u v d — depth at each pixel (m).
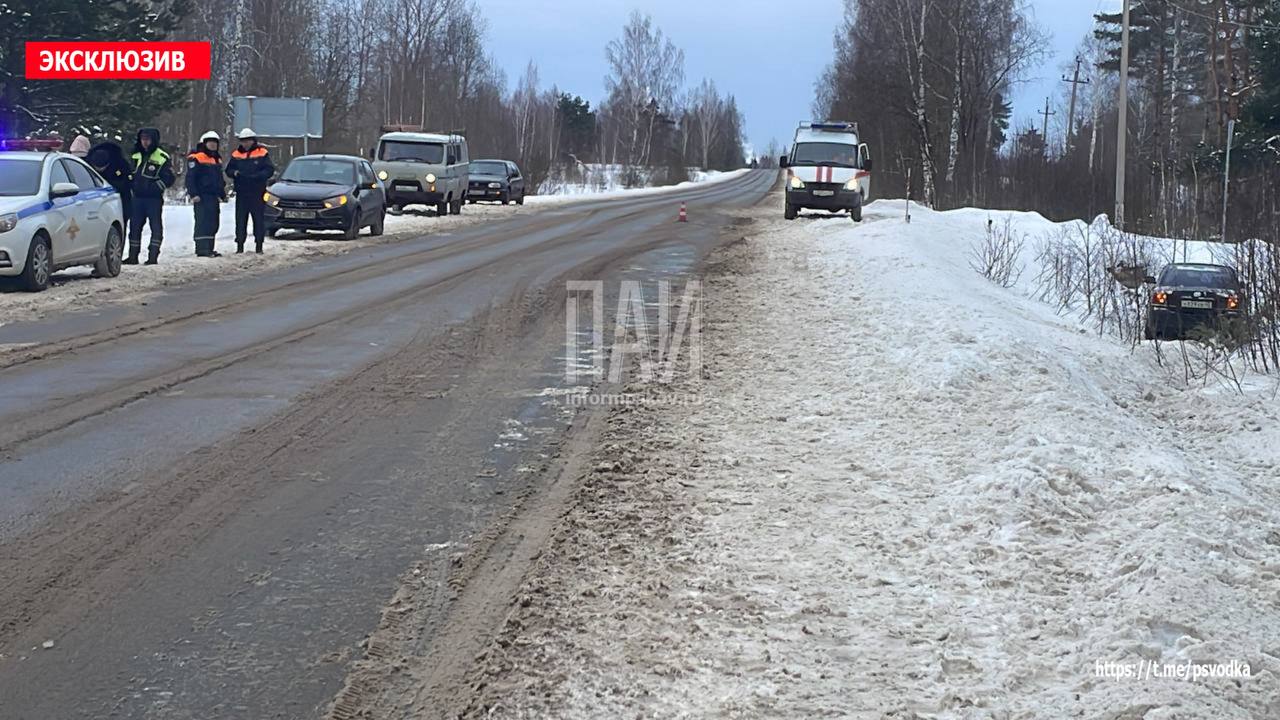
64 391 9.10
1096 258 20.41
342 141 59.75
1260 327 13.22
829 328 12.97
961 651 4.61
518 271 18.72
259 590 5.23
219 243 22.89
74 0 39.41
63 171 16.14
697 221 34.44
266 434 7.96
